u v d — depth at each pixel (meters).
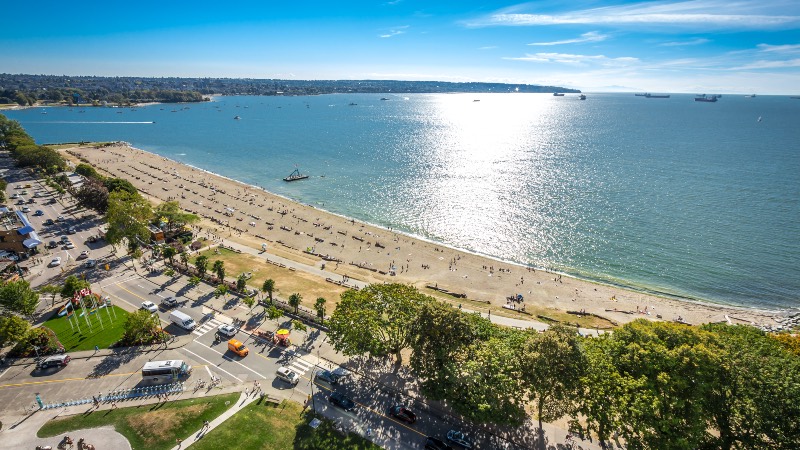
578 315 100.69
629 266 128.12
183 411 58.97
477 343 61.84
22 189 174.00
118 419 57.44
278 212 168.25
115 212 110.31
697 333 56.88
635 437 50.22
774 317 102.38
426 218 169.00
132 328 71.88
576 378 53.06
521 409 55.25
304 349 74.81
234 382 65.44
